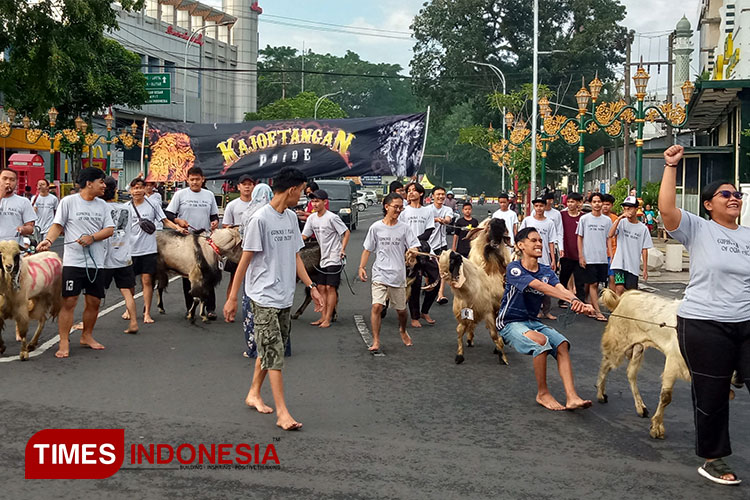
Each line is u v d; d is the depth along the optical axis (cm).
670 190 500
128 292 964
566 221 1173
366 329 1037
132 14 5328
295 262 621
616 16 5938
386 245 889
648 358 896
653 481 502
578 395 724
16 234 927
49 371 764
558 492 479
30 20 2312
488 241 870
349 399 688
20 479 484
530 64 5956
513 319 688
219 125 1739
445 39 5941
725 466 505
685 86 1966
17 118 3556
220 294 1356
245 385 723
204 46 6538
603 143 6038
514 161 3819
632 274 1059
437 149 10938
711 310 497
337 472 505
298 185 610
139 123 5466
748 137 2384
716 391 497
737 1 2959
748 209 1575
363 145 1695
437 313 1195
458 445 567
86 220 837
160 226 1103
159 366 793
